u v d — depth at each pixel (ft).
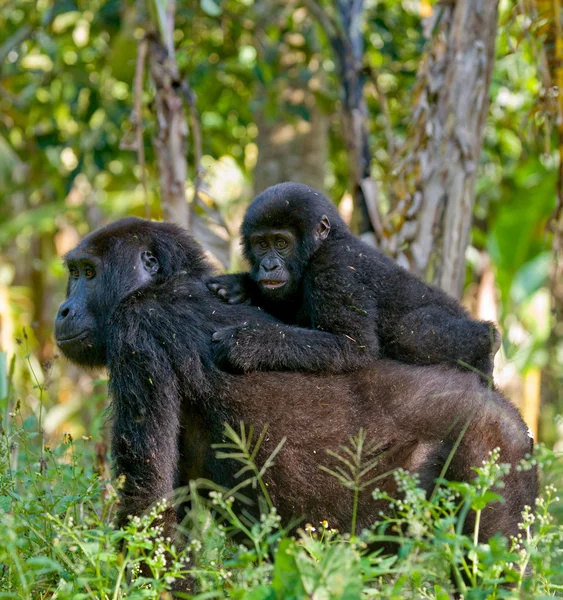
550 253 61.31
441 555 22.97
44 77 65.16
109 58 60.95
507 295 58.03
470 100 43.75
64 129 71.92
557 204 45.32
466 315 33.55
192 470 29.76
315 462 27.84
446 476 27.32
